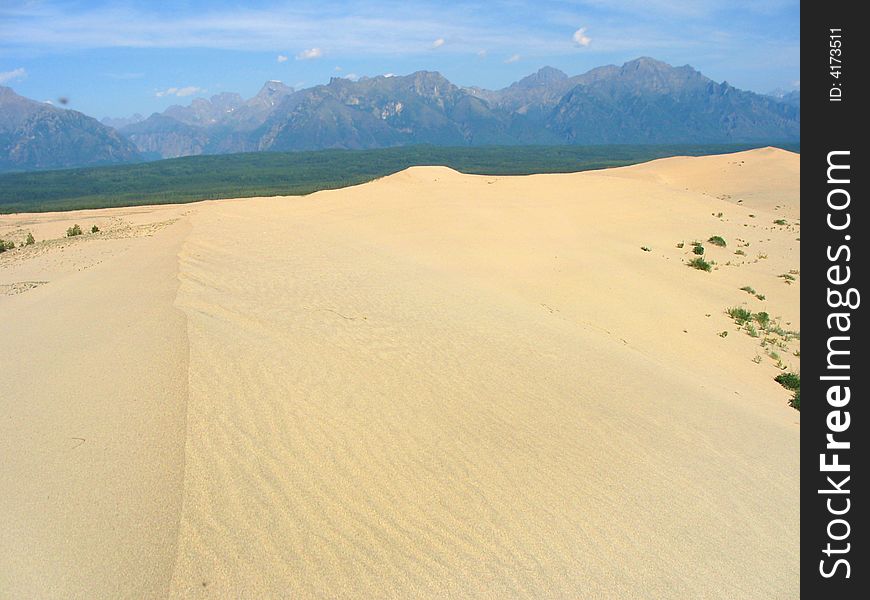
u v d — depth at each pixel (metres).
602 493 7.28
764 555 6.68
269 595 5.04
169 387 8.12
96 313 12.53
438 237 26.06
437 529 6.19
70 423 7.56
